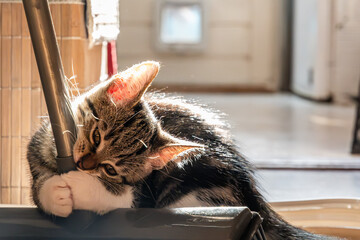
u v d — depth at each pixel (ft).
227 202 6.22
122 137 5.57
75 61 7.15
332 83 29.14
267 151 16.35
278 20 34.81
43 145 5.72
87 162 5.38
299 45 32.55
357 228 7.88
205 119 6.74
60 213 4.64
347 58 28.58
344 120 23.54
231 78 34.99
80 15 7.16
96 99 5.62
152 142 5.72
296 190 11.83
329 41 28.76
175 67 34.63
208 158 6.31
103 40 7.31
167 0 34.09
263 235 4.80
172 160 5.82
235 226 4.33
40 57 4.37
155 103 6.61
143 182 5.74
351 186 12.34
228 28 34.68
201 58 34.71
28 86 7.32
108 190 5.48
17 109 7.32
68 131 4.70
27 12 4.27
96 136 5.49
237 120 23.03
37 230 4.52
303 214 8.14
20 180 7.36
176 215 4.49
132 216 4.57
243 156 7.00
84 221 4.56
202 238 4.19
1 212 4.79
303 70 31.65
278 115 24.93
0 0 7.20
